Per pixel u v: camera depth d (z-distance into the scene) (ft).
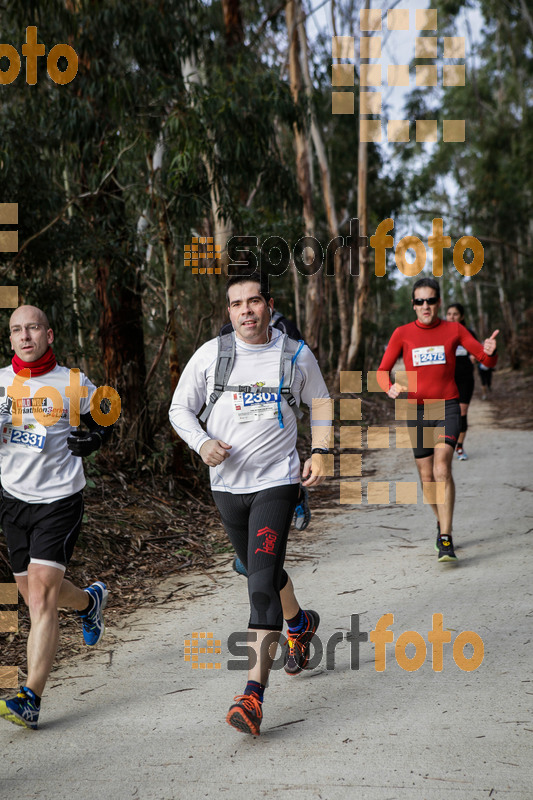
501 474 38.68
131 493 31.24
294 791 11.55
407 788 11.46
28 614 19.30
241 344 14.57
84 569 23.57
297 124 42.01
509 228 148.15
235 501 14.69
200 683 15.81
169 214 35.47
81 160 35.01
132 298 34.91
